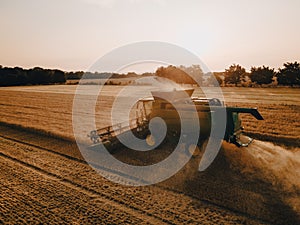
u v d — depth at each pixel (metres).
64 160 11.41
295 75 53.81
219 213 7.13
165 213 7.15
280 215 6.97
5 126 18.86
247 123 18.36
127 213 7.17
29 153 12.45
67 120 21.02
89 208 7.43
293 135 14.78
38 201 7.82
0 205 7.61
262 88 53.28
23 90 58.94
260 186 8.56
